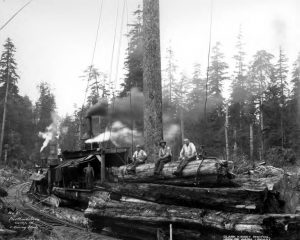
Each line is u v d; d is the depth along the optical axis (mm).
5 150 60156
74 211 18656
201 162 11352
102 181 14797
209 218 10500
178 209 11414
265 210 10359
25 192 31609
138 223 12445
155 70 15367
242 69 51000
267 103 48000
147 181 12969
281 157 35812
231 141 47000
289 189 11250
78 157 20766
